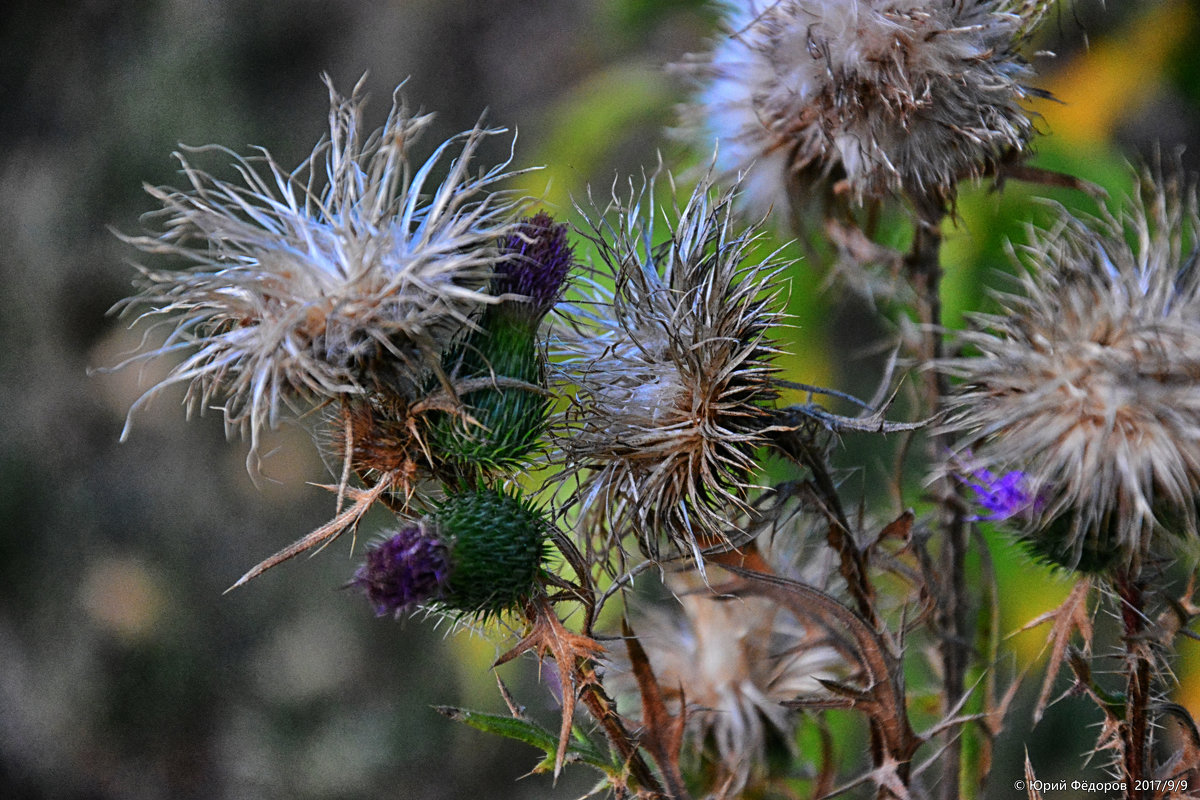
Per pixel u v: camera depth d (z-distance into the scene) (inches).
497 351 23.2
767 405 23.4
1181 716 22.9
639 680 23.3
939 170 24.0
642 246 24.3
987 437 23.1
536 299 23.3
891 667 23.3
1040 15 24.3
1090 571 22.9
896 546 25.0
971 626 25.0
